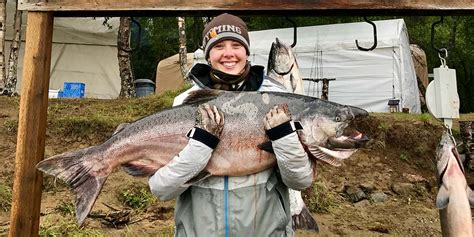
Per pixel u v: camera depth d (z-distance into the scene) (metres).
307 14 1.99
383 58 6.89
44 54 1.91
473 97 13.40
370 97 6.94
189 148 1.31
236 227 1.37
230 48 1.44
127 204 2.98
